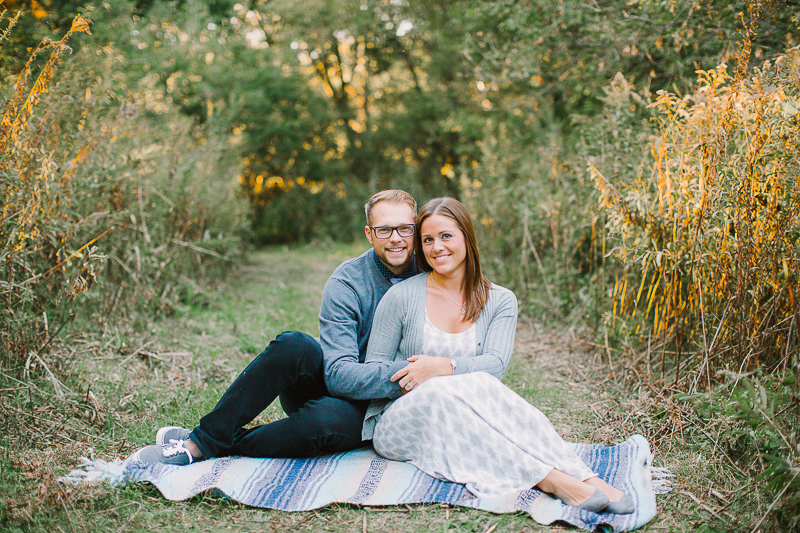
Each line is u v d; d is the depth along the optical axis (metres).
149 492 2.12
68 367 3.05
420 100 13.72
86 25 2.82
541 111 6.43
